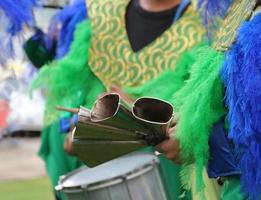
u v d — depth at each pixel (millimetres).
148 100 4277
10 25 5527
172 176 6121
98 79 6809
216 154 4379
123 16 6855
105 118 4211
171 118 4289
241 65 4020
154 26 6699
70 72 6809
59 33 7262
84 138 4359
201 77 4441
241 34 4051
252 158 3971
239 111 3998
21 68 7051
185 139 4387
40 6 6332
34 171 15609
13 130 19109
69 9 7227
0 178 14773
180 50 6504
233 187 4387
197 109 4340
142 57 6613
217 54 4375
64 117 6840
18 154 17891
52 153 7523
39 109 19500
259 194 4016
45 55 7363
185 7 6656
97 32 6844
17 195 13148
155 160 5938
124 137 4324
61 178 6164
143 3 6852
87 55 6836
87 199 5688
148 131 4328
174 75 6109
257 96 3889
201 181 4469
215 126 4375
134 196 5707
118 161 6117
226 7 4773
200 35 6477
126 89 6492
